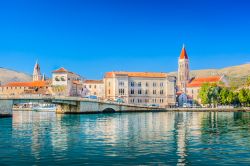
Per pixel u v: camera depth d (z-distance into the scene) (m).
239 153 41.59
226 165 35.28
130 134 62.22
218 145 47.84
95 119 110.06
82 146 47.41
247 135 59.84
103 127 77.94
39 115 142.50
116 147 46.34
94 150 44.03
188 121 98.69
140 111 175.12
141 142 51.03
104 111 164.38
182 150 43.75
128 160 37.75
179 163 36.25
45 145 48.47
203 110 184.88
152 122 94.50
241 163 36.16
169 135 60.31
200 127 76.81
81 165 35.50
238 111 186.50
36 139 55.22
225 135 59.94
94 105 154.50
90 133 64.38
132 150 43.88
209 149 44.50
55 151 43.47
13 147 46.75
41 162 36.91
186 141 52.03
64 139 55.12
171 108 183.25
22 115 142.88
